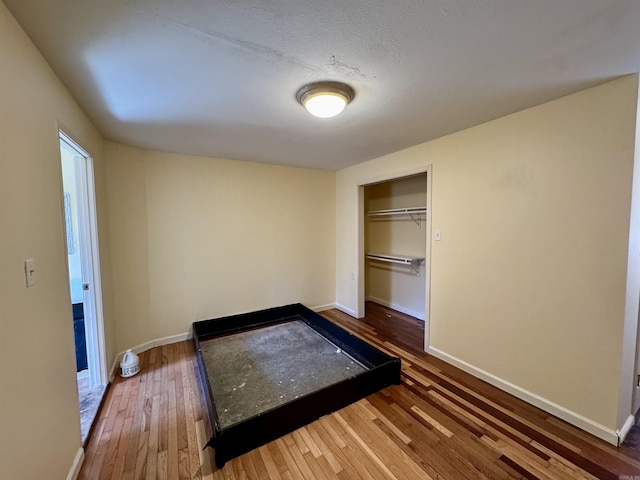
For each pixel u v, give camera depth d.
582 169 1.77
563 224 1.87
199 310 3.40
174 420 1.94
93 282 2.24
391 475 1.50
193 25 1.15
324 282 4.41
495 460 1.58
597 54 1.37
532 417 1.93
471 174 2.40
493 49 1.33
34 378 1.15
